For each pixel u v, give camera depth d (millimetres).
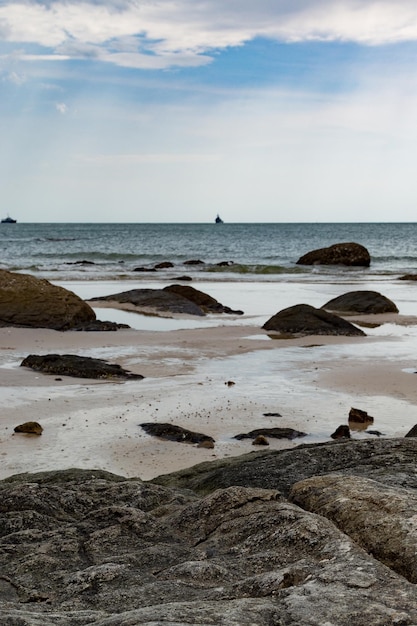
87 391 13359
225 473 6648
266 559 3834
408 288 36469
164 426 10703
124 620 3049
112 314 25438
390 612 3016
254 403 12539
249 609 3117
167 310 26094
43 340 19328
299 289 35906
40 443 10188
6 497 5398
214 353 17688
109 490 5555
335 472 6078
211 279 41750
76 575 3889
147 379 14555
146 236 122625
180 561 4059
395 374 15039
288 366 16031
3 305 21766
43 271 46188
